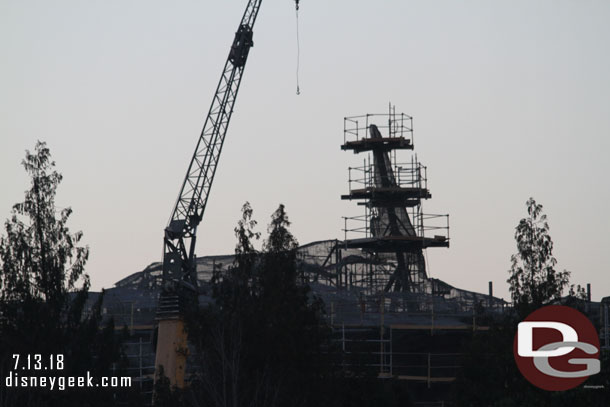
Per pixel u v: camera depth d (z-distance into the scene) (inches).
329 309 7706.7
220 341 5324.8
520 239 5620.1
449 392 7613.2
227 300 5610.2
